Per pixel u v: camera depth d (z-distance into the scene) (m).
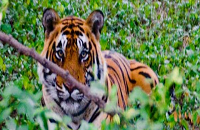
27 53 4.04
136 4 17.66
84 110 7.60
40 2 14.71
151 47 14.28
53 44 7.60
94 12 7.82
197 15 17.98
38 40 12.81
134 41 15.05
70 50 7.45
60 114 7.67
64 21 7.80
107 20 15.61
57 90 7.40
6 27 8.41
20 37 13.20
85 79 7.45
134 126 4.45
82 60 7.48
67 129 4.23
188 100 9.33
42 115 4.03
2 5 4.81
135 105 6.05
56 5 14.77
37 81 10.85
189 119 10.07
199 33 16.23
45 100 7.76
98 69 7.70
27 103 4.05
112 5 16.39
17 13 13.84
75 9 15.14
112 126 4.38
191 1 18.67
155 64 13.16
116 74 9.05
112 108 4.29
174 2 18.81
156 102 4.73
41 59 4.08
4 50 12.25
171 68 12.65
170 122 9.30
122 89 9.06
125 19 15.99
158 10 18.28
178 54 13.91
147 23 16.83
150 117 4.72
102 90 4.28
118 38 14.52
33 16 13.84
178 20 17.83
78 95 7.39
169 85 4.73
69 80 4.18
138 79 9.59
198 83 5.82
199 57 12.62
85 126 4.04
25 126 4.22
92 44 7.71
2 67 11.42
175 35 16.05
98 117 7.76
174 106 9.48
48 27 7.74
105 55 9.47
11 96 4.26
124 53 13.78
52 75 7.46
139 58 13.47
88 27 7.79
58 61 7.46
